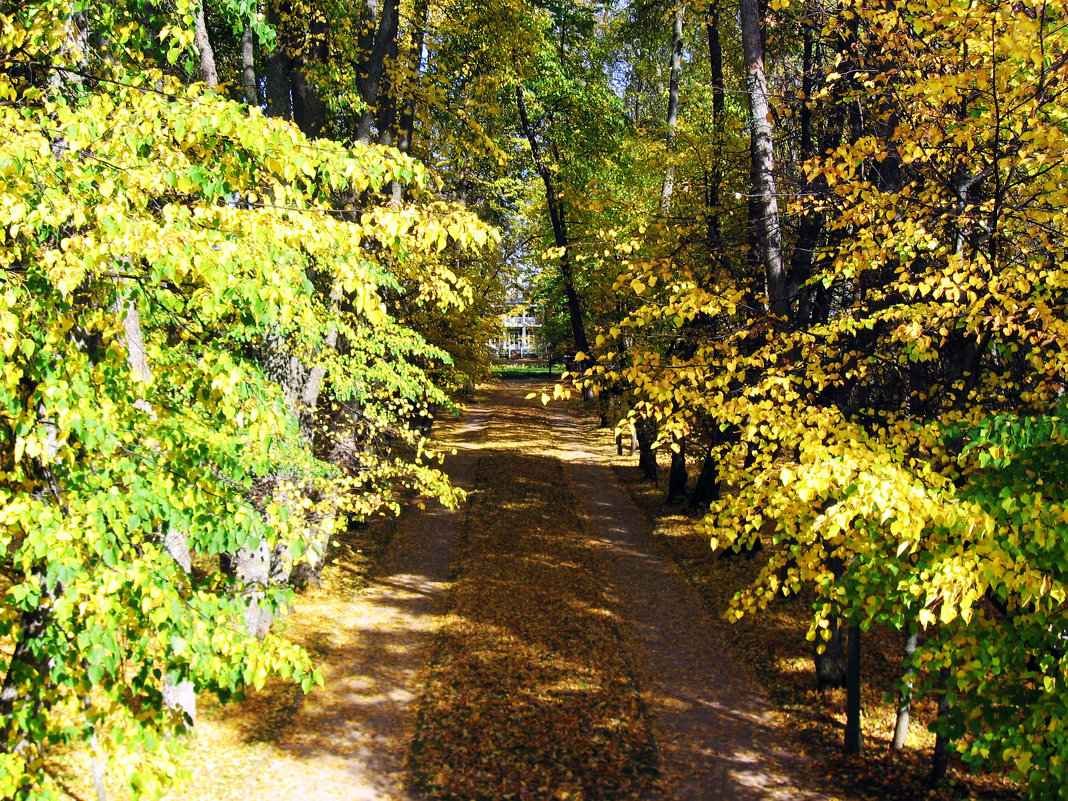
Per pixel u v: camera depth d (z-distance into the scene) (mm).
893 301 7734
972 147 6301
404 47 15094
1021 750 4062
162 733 4348
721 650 13242
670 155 16828
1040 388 5719
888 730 10250
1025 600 4055
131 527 4164
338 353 11727
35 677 4273
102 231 4070
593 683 11758
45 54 4973
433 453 13281
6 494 3975
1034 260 6105
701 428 16453
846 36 8039
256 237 4445
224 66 16266
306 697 11070
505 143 24516
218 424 5555
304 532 5355
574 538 19844
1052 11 5648
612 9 24406
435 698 11172
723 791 9000
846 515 4332
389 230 5055
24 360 4055
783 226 10727
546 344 59469
